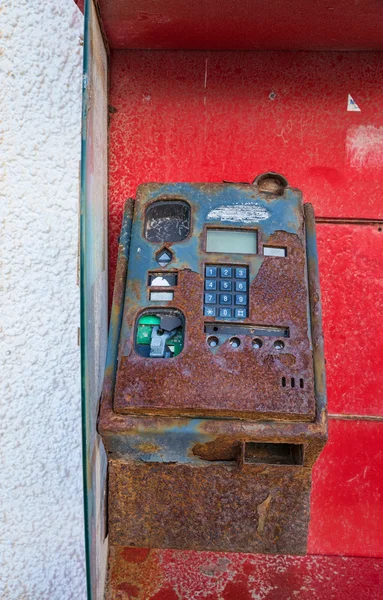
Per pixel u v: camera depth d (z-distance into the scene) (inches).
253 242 46.5
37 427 67.9
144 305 43.8
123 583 58.1
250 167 60.9
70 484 68.4
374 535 62.7
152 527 45.4
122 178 60.8
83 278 35.6
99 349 48.3
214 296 43.9
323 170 61.2
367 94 60.6
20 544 67.2
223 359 41.4
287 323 43.0
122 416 40.2
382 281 62.4
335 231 61.9
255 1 47.0
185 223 48.5
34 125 63.1
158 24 52.5
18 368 67.4
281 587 58.4
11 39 60.4
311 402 40.1
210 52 60.2
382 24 51.4
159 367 41.1
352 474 62.9
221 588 58.0
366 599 57.3
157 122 60.7
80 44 61.6
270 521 44.5
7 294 66.4
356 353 62.4
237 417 40.1
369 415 62.6
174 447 41.4
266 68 60.4
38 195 65.0
